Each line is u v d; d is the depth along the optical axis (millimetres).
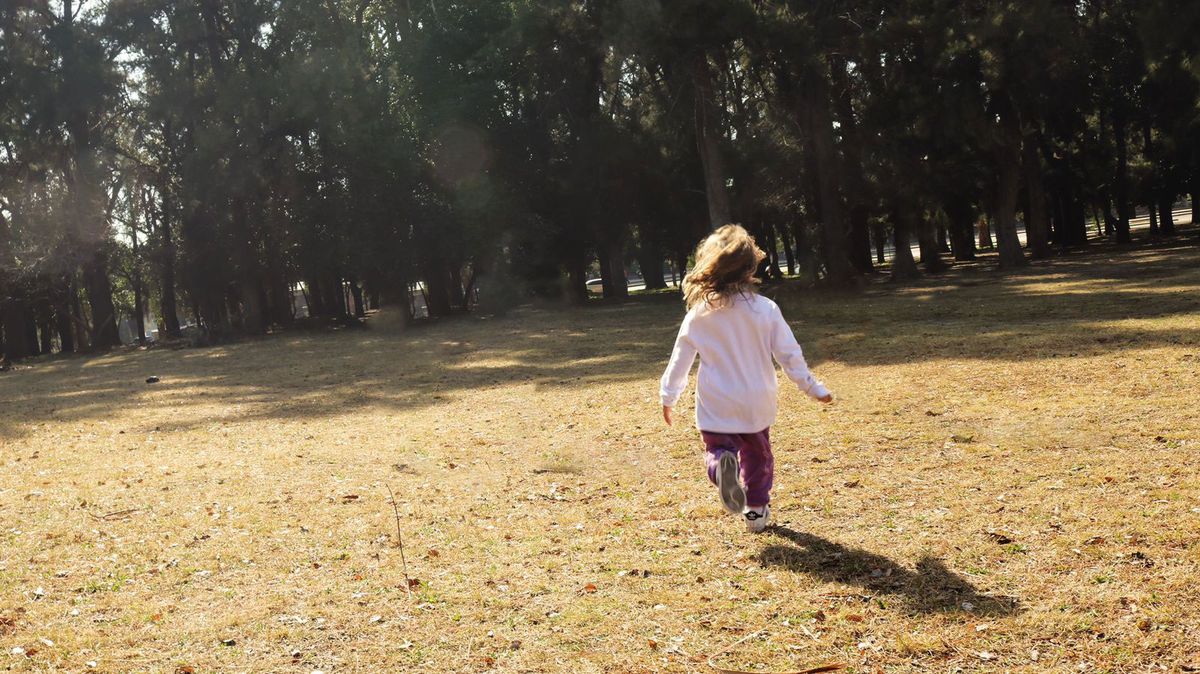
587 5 32750
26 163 45312
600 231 42500
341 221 38906
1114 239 53594
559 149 42406
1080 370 9492
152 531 5961
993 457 6090
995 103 34094
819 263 35781
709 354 4828
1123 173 45438
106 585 4801
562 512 5742
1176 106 38312
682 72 30078
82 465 9320
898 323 18094
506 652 3582
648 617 3834
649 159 40375
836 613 3719
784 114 34938
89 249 44562
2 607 4500
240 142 40000
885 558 4312
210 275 44281
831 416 8367
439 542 5227
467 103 38562
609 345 20109
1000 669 3141
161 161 47156
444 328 34750
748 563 4445
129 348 44094
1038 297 20641
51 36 42188
